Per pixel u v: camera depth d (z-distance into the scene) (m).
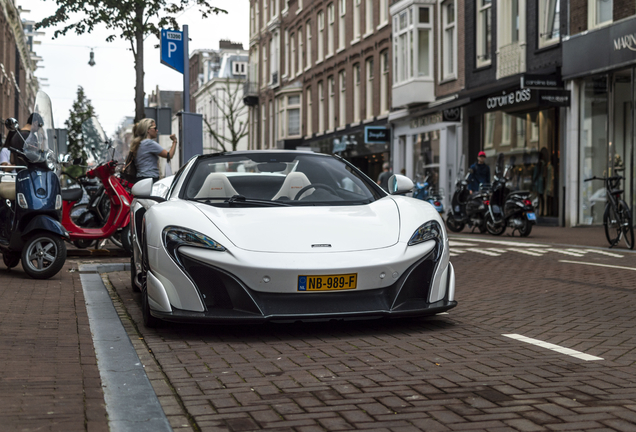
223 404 3.61
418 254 5.31
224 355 4.73
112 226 10.88
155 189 7.48
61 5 18.33
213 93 71.50
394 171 31.11
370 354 4.71
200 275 5.17
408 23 28.25
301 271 5.02
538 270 9.54
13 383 3.96
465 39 25.41
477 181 18.22
